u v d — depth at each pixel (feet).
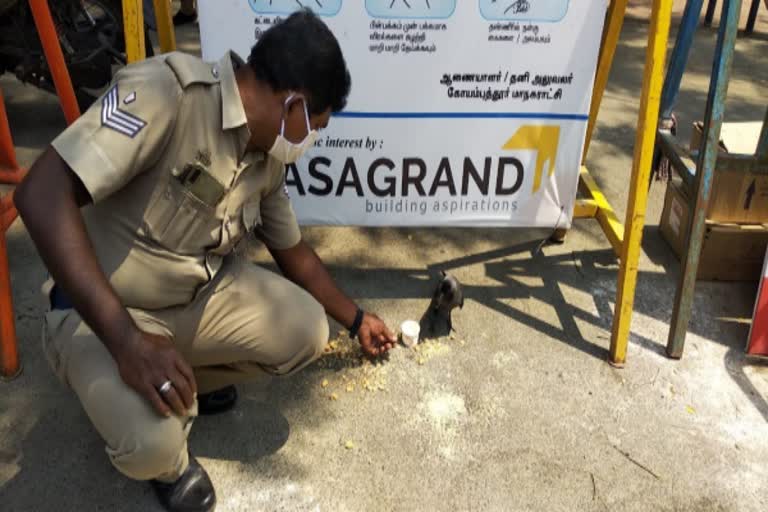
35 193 4.91
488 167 8.45
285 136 5.40
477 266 9.95
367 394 7.81
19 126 12.93
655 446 7.42
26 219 4.93
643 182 7.60
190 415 5.55
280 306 6.43
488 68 7.89
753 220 9.55
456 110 8.10
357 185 8.50
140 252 5.59
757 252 9.58
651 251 10.44
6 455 6.93
